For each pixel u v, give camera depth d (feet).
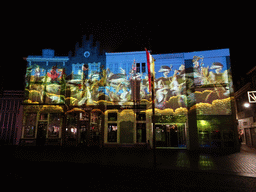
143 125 65.21
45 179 24.45
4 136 77.71
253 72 70.79
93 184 22.39
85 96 69.72
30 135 68.23
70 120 69.15
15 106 81.20
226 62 63.00
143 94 66.74
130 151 56.08
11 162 37.04
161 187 21.68
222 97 61.31
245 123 81.56
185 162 37.83
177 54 66.33
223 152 55.52
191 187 21.88
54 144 67.36
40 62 72.33
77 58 72.13
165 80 65.77
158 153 51.85
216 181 24.52
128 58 69.87
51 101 70.13
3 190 19.72
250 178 26.18
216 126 60.23
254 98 53.78
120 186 21.79
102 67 70.18
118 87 68.39
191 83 63.31
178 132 64.18
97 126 67.62
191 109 61.72
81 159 40.93
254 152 55.98
